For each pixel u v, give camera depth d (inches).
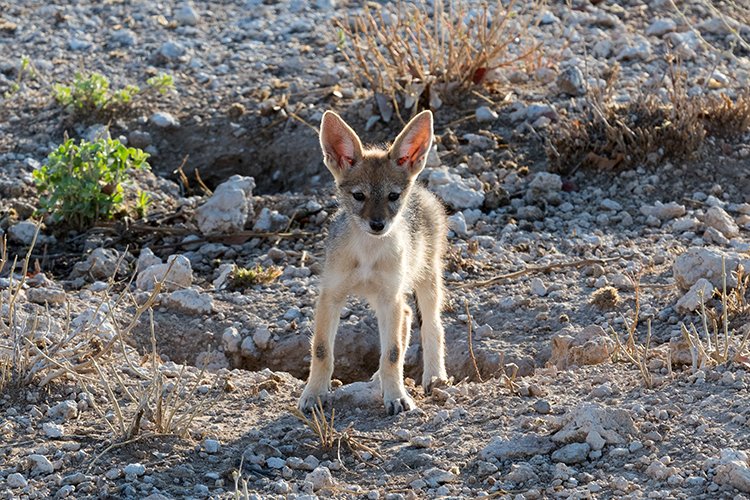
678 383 550.9
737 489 453.1
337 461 509.7
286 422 561.6
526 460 494.9
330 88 1051.3
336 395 587.5
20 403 568.1
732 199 881.5
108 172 878.4
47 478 495.8
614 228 848.9
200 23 1215.6
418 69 995.3
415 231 645.3
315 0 1256.8
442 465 498.9
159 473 499.8
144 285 773.3
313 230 868.0
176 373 625.6
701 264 697.6
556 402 550.3
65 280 796.6
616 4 1208.8
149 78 1095.0
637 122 934.4
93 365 591.5
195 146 999.0
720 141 937.5
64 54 1148.5
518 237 834.2
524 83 1049.5
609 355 616.7
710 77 1019.3
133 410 569.6
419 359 718.5
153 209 902.4
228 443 531.8
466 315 727.7
